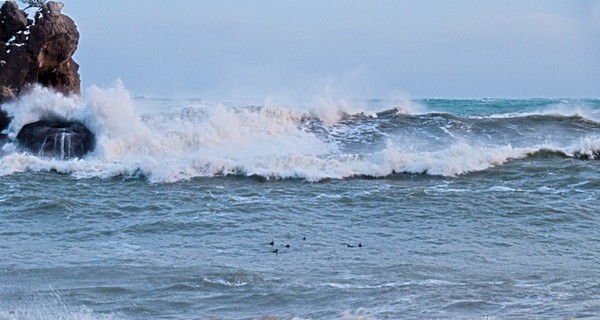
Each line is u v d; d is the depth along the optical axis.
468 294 22.22
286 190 35.59
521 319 20.02
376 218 31.36
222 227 30.20
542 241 28.42
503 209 32.31
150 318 20.56
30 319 20.19
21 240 28.75
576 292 22.44
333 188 35.75
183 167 38.12
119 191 35.78
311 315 20.69
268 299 22.00
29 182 37.19
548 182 36.19
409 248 27.38
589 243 28.14
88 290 22.75
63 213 32.41
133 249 27.42
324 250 27.12
